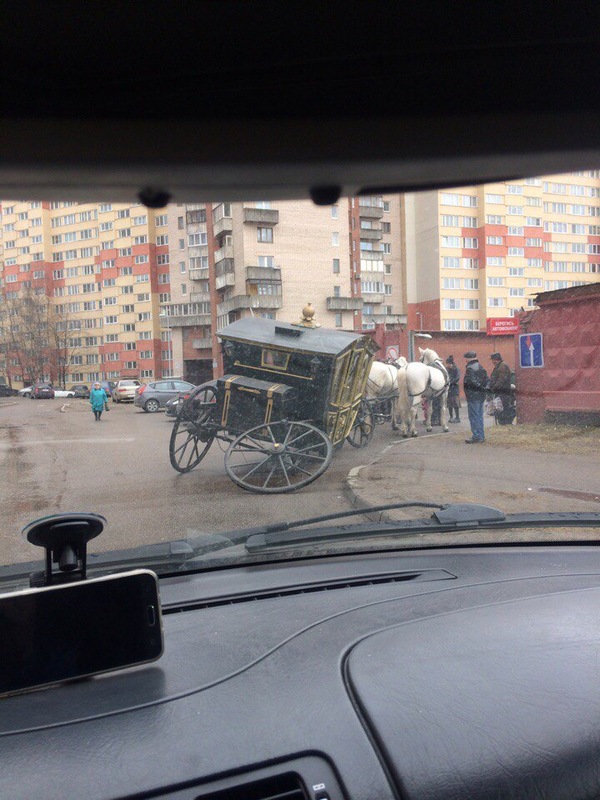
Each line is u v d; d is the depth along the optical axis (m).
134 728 1.63
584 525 3.32
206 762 1.52
